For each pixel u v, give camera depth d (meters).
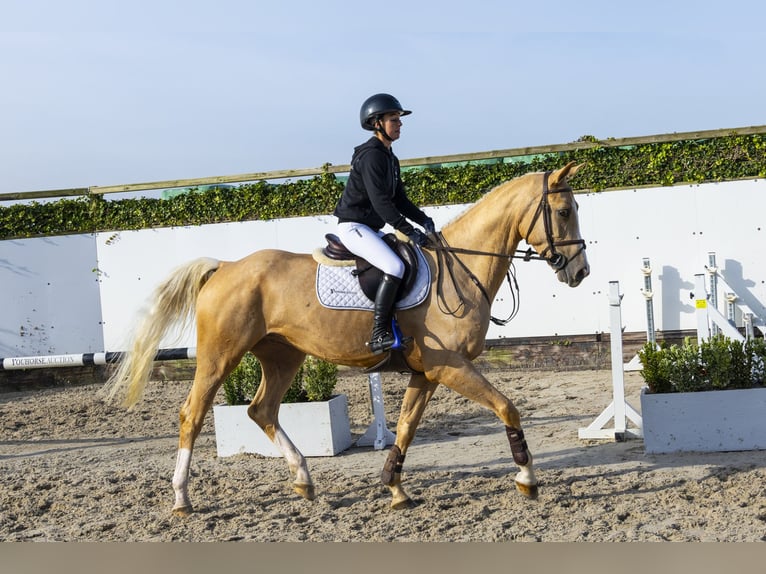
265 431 7.09
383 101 6.24
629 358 13.12
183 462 6.61
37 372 14.88
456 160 13.53
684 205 12.90
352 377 13.63
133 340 6.93
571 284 6.39
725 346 7.59
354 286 6.44
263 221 14.35
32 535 6.18
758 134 12.61
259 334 6.68
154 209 14.66
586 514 5.99
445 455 8.26
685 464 7.13
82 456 9.12
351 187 6.45
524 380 12.52
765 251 12.66
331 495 6.96
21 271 14.88
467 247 6.47
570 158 13.28
